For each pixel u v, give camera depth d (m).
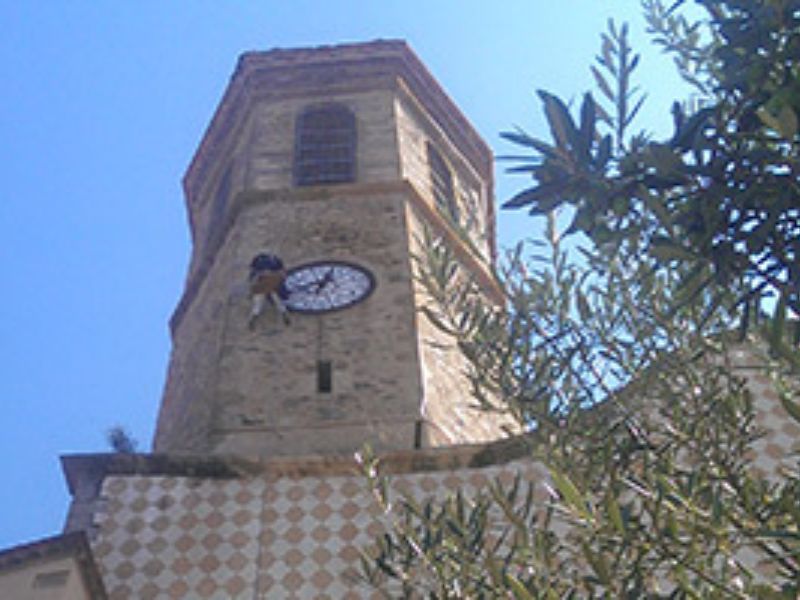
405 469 14.04
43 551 10.74
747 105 4.66
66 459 14.56
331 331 19.14
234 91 28.42
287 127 26.17
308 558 13.02
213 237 23.58
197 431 18.23
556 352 6.64
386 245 21.42
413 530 6.35
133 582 12.92
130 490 14.12
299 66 27.83
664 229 5.25
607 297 6.80
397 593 12.30
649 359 6.59
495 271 7.06
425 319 19.48
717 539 5.18
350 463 14.20
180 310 23.75
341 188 23.28
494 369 6.72
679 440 6.09
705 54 6.93
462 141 29.06
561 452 6.15
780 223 4.59
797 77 4.33
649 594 5.28
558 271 6.98
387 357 18.50
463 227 7.88
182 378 21.14
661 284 6.73
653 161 4.72
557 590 5.65
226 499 13.92
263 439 17.05
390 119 26.17
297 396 17.81
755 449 11.72
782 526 5.22
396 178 23.92
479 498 6.58
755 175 4.55
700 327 6.44
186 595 12.73
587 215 5.03
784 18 4.51
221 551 13.23
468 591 5.68
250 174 24.55
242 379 18.20
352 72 27.61
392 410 17.45
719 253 4.68
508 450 14.01
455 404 18.45
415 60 28.33
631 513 5.47
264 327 19.30
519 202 5.09
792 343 5.14
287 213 22.78
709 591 5.30
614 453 6.10
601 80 5.30
